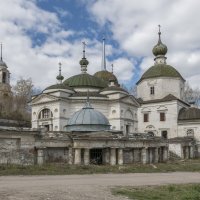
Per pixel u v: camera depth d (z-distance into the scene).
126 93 75.56
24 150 42.97
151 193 23.75
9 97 100.94
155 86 97.12
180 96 97.25
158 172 42.03
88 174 37.28
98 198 21.19
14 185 25.83
